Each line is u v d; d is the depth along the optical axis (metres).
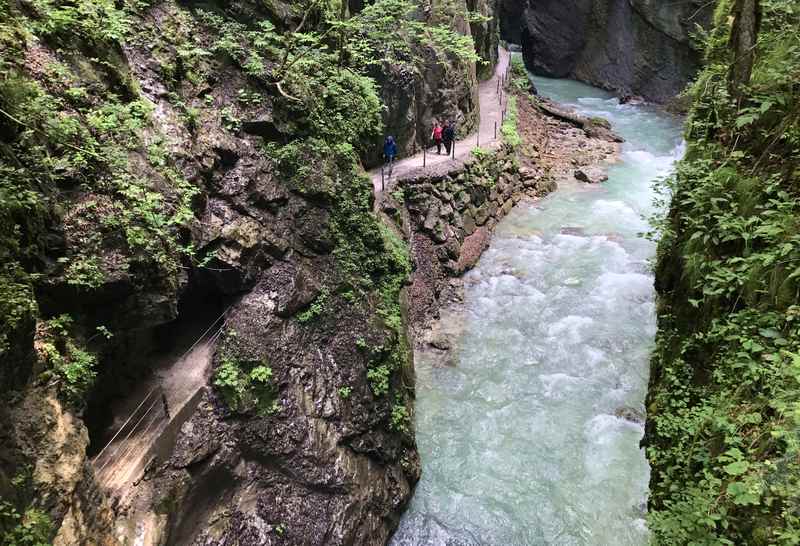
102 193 7.55
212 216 9.62
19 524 5.32
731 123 8.75
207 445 8.33
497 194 21.23
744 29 8.50
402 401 11.82
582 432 12.46
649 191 22.59
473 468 11.90
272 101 11.38
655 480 7.81
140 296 7.82
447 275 17.69
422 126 20.78
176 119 9.55
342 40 14.16
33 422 5.82
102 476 7.32
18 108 6.60
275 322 9.91
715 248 7.72
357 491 9.79
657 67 34.34
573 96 37.34
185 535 7.90
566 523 10.66
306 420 9.57
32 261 6.42
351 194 12.47
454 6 21.72
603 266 17.73
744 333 6.45
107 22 8.62
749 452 5.51
